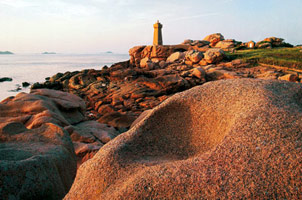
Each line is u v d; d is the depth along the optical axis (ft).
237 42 168.86
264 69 84.43
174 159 7.78
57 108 23.81
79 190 7.48
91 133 22.15
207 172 5.86
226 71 81.20
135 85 70.23
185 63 104.32
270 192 5.09
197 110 8.59
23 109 19.86
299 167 5.31
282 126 6.31
